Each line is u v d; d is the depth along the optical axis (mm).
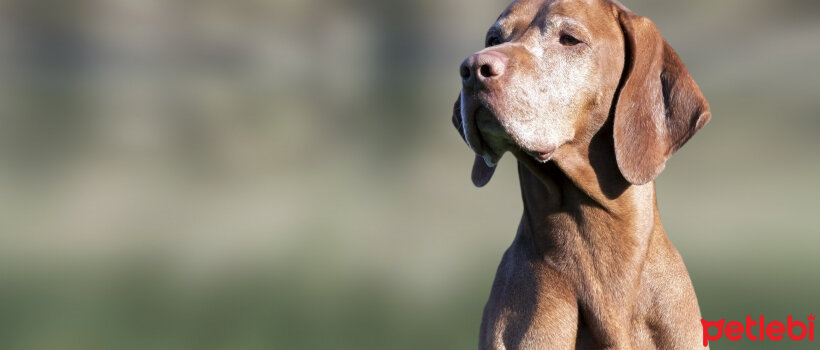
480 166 3902
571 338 3533
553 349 3496
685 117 3506
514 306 3607
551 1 3576
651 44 3592
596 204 3523
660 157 3496
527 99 3316
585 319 3564
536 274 3602
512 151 3434
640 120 3510
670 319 3549
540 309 3539
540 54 3439
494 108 3266
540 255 3621
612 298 3529
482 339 3693
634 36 3545
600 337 3533
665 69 3596
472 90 3316
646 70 3561
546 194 3580
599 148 3533
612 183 3527
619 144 3457
